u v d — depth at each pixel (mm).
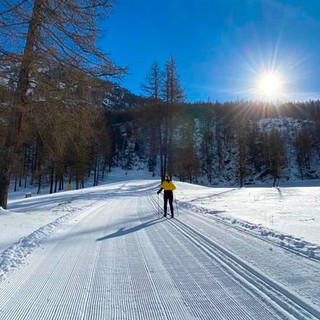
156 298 4227
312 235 7426
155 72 37219
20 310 3936
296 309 3701
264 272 4977
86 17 11586
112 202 19266
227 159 86688
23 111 12289
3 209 12445
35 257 6281
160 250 6691
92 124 13984
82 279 5000
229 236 7750
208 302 4039
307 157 81438
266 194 23844
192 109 108938
